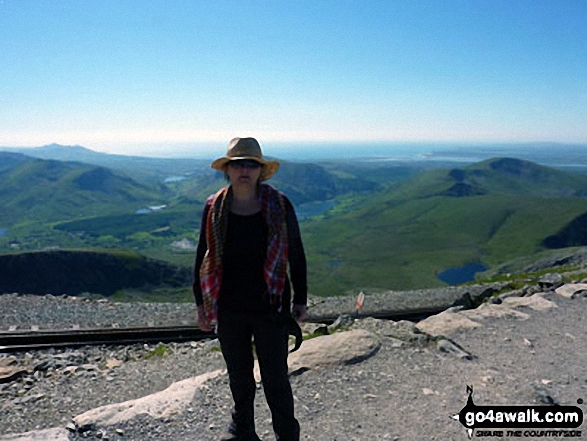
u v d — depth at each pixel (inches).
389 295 542.0
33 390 233.5
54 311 431.8
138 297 3422.7
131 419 152.0
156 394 172.1
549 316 284.7
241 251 112.5
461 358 208.7
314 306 483.8
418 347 220.4
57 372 271.4
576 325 266.5
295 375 185.9
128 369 266.1
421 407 161.0
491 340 239.0
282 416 123.3
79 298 497.0
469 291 551.8
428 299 518.6
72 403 208.2
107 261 3794.3
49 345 327.9
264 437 140.9
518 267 3563.0
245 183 110.0
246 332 120.0
